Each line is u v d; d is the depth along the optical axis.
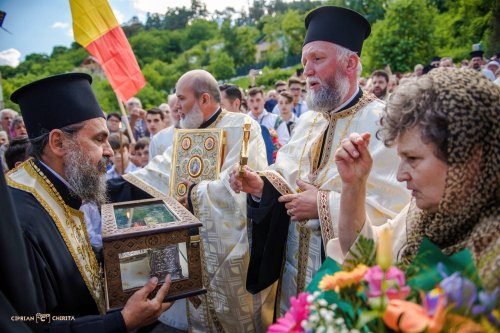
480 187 0.97
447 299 0.72
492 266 0.86
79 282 1.63
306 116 2.59
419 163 1.03
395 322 0.74
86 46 4.52
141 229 1.57
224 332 2.74
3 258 1.13
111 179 2.94
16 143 2.59
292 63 51.75
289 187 2.21
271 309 2.72
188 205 2.74
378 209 1.91
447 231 1.03
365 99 2.20
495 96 0.97
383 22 21.41
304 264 2.22
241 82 44.75
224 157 2.94
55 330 1.41
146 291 1.53
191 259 1.66
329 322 0.80
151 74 47.03
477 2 18.78
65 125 1.69
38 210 1.56
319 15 2.21
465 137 0.95
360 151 1.34
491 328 0.69
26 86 1.67
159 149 4.51
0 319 1.08
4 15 1.85
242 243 2.60
